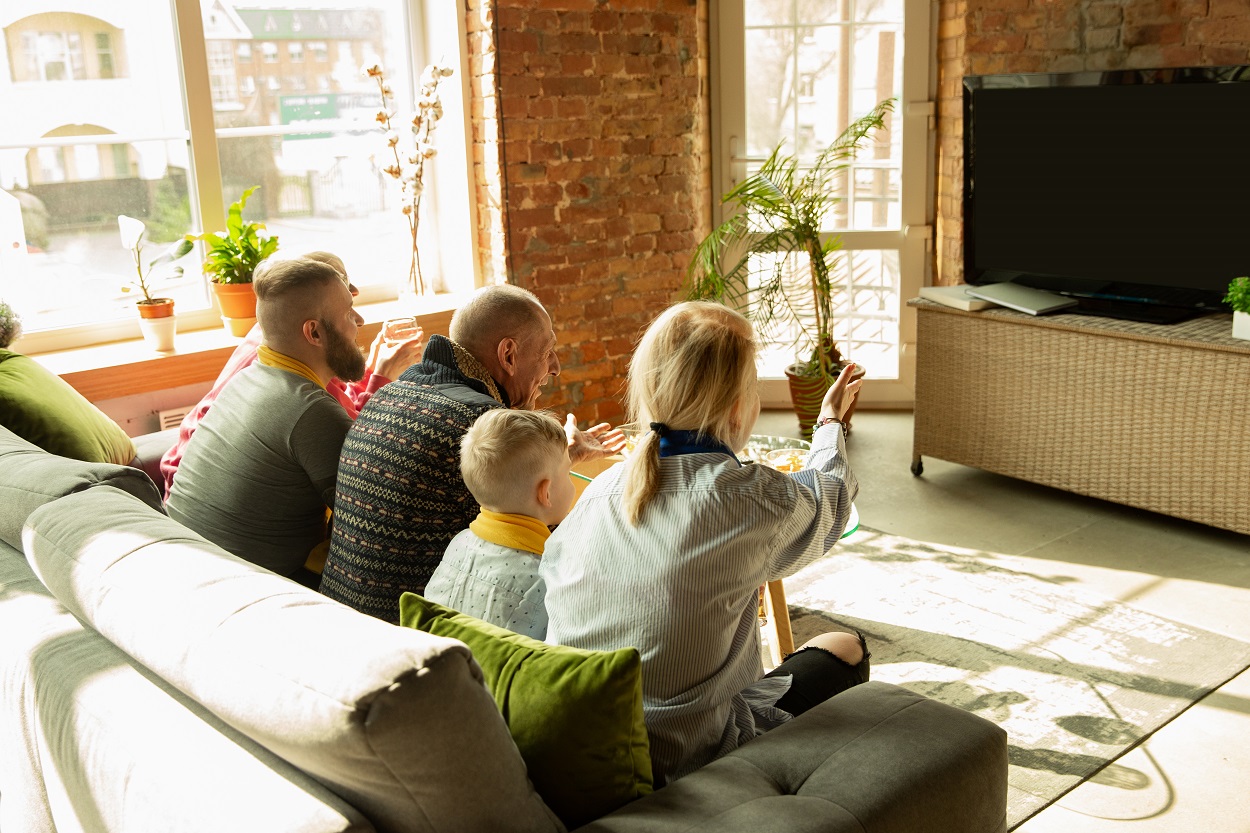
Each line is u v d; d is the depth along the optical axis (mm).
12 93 3348
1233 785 2209
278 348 2285
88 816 1324
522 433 1637
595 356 4379
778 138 4621
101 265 3598
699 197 4570
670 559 1420
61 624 1558
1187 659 2695
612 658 1258
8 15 3303
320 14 3908
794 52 4520
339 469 2033
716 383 1472
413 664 1058
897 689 1548
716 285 4324
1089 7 3980
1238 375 3141
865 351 4855
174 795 1164
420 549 1929
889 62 4457
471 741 1097
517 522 1670
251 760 1182
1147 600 3020
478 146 4086
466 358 2109
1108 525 3564
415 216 4020
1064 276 3816
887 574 3256
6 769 1627
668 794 1289
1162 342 3287
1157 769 2270
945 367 3938
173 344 3445
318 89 3965
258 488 2230
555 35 3982
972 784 1357
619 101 4191
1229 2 3676
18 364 2639
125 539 1503
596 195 4227
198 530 2287
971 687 2605
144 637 1296
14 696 1521
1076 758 2312
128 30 3512
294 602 1243
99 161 3533
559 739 1263
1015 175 3865
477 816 1128
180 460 2617
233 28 3725
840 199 4668
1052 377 3615
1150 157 3492
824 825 1208
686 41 4305
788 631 2613
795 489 1491
